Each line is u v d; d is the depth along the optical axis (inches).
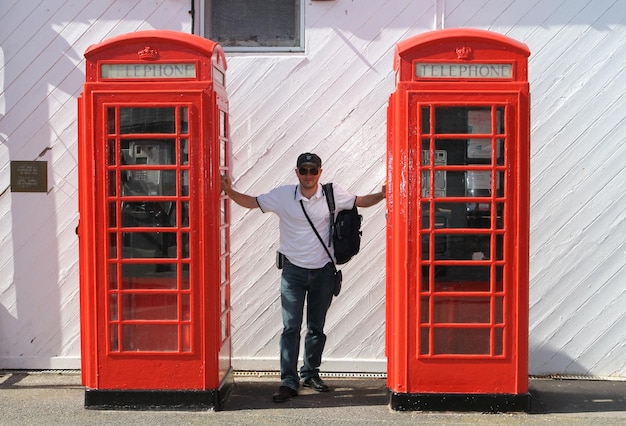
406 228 183.8
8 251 228.4
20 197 227.1
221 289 197.5
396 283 186.1
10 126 225.8
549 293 219.8
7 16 224.1
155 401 189.3
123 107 184.7
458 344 186.9
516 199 183.3
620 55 214.7
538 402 197.9
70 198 226.7
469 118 182.7
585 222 217.6
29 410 192.1
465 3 217.8
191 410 189.2
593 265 218.2
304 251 197.3
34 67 224.8
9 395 205.9
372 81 219.9
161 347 189.8
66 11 224.1
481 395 186.5
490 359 186.1
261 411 190.5
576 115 216.4
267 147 222.7
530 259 219.8
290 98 221.8
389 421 182.1
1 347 230.5
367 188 221.5
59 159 226.2
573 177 217.3
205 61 183.8
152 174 187.0
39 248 228.1
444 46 181.5
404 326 186.1
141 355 188.9
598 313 219.0
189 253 187.3
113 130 185.8
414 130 182.1
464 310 187.0
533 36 216.7
